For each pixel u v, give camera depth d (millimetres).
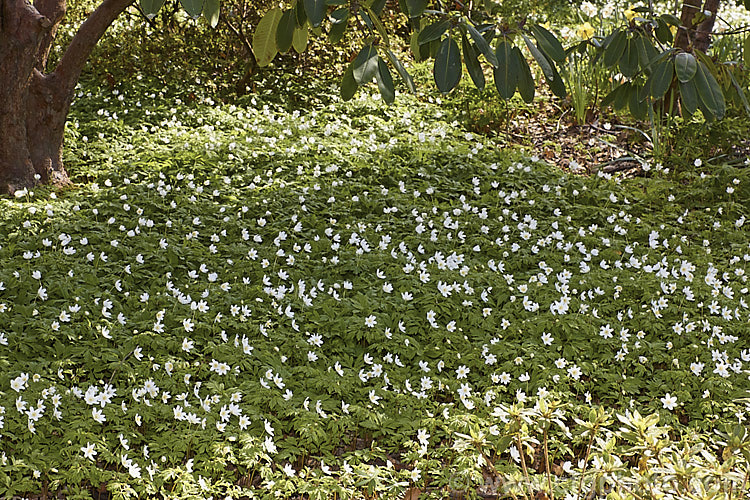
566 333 5305
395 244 6551
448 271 5895
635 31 3783
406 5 3174
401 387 4770
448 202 7605
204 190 7453
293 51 11898
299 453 4156
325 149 8477
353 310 5395
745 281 6289
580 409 4539
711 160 8680
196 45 11578
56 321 4840
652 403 4656
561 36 12352
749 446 2967
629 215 7500
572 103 10414
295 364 5000
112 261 5977
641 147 9453
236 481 4012
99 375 4578
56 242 6090
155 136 8883
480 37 2959
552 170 8352
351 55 11797
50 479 3736
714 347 5340
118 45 11008
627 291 6016
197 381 4633
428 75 11898
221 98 11055
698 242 7203
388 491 3783
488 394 4551
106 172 7812
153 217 6832
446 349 5133
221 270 5977
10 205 6633
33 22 7074
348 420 4289
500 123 10258
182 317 5098
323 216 7109
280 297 5469
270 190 7395
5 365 4395
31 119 7449
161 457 3957
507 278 5914
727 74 4629
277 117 10258
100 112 9797
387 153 8375
